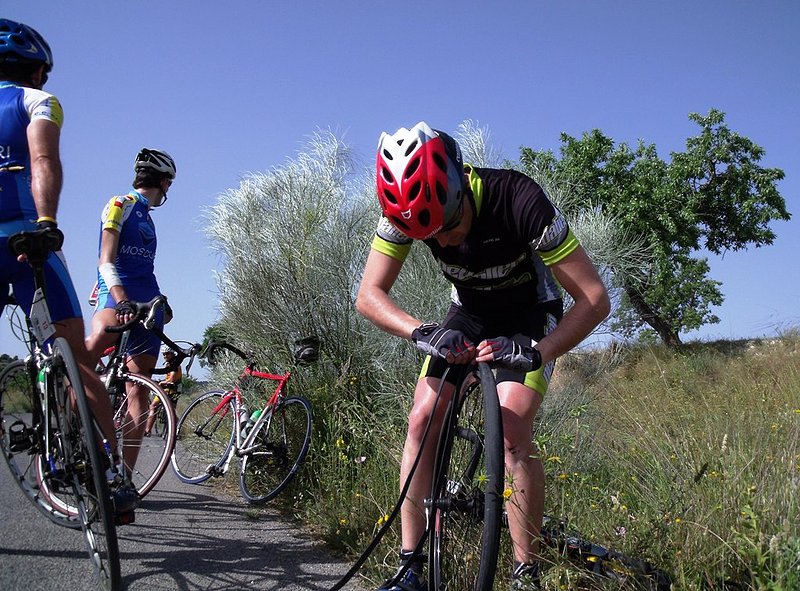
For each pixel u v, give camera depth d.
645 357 7.58
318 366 5.46
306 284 5.59
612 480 3.71
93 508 2.78
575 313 2.54
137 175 4.80
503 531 2.90
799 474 2.96
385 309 2.73
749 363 9.38
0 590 2.79
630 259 6.94
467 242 2.65
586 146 21.72
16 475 3.45
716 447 3.45
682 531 2.71
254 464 4.95
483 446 2.59
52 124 3.05
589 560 2.59
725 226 24.06
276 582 3.09
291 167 6.02
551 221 2.54
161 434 4.77
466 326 2.93
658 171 22.84
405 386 4.97
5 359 3.50
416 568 2.64
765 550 2.42
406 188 2.35
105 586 2.70
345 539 3.60
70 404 2.81
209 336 5.84
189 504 4.67
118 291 4.27
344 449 4.52
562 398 4.73
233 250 6.04
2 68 3.29
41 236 2.74
